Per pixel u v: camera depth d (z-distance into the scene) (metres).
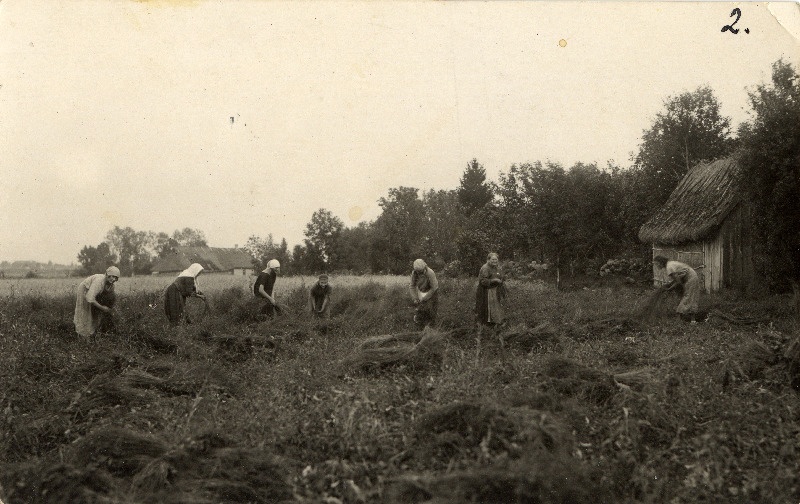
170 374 6.99
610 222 21.39
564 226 20.69
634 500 3.96
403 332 9.38
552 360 6.21
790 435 4.69
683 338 8.19
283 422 5.00
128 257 51.94
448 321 10.20
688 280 10.41
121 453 4.60
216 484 4.14
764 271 13.55
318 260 31.20
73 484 4.16
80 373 6.99
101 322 9.21
